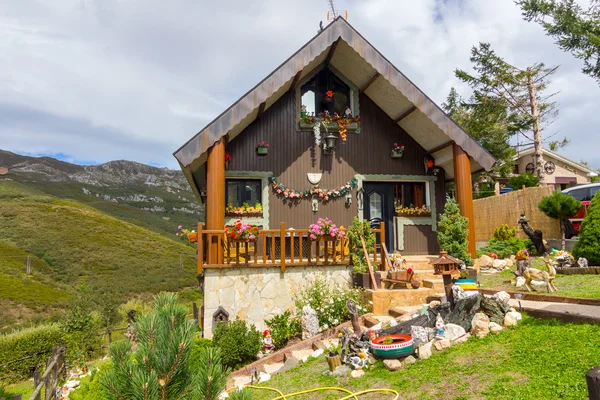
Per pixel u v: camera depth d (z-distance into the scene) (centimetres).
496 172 2500
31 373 1370
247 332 859
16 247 4259
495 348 558
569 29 1708
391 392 519
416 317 693
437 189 1286
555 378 443
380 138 1262
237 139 1165
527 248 1323
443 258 716
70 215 5666
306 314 863
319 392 579
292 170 1189
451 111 2861
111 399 300
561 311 613
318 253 983
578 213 1365
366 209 1272
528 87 2216
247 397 321
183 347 309
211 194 988
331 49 1158
